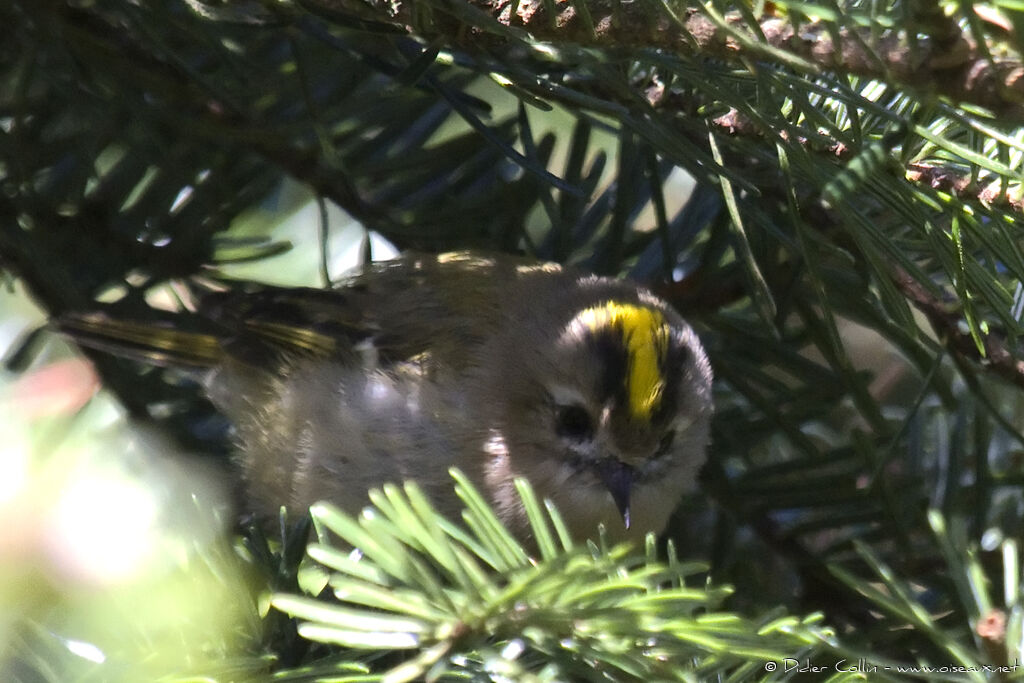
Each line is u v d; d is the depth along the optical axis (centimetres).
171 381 202
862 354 204
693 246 201
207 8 196
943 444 200
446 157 200
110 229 200
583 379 200
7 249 199
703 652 193
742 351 201
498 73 196
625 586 193
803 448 200
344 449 200
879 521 199
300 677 194
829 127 195
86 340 200
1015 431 198
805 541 201
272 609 196
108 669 194
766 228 197
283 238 204
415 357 201
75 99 199
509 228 201
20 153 199
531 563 194
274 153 200
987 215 195
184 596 194
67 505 192
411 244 202
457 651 193
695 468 201
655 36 194
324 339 201
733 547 200
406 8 195
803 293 199
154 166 200
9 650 194
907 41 193
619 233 201
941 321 198
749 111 195
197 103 199
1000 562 198
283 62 200
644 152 199
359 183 201
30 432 197
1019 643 193
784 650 194
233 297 201
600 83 197
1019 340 198
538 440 201
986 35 193
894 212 196
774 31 194
